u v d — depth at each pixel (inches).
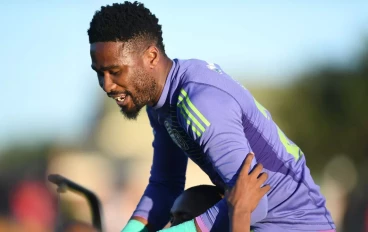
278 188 509.0
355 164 2294.5
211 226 492.7
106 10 501.7
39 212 1344.7
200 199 546.9
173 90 507.5
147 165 2041.1
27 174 1491.1
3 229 1359.5
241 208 474.9
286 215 508.4
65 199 737.6
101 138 2150.6
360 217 1391.5
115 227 1676.9
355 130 2333.9
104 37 497.4
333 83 2367.1
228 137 480.7
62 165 1829.5
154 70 507.5
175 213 552.4
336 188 2128.4
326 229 519.5
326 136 2356.1
